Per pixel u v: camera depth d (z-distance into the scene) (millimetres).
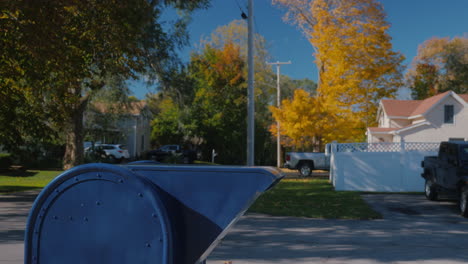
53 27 10734
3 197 13648
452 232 8867
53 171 26844
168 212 2803
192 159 40406
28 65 11555
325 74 34844
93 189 2945
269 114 54875
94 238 2926
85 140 31703
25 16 10430
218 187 2811
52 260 3000
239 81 47000
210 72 45812
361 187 17438
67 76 13273
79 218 2965
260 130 49375
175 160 33906
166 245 2732
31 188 17125
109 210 2904
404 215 11445
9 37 11109
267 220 9977
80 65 12500
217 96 46812
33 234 3031
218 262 5910
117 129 33719
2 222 8867
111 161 33094
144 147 44906
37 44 10617
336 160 17672
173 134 45875
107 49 13344
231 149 47125
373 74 33906
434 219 10812
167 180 2912
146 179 2908
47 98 15188
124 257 2855
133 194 2857
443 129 31234
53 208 3018
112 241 2887
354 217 10609
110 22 12664
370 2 33000
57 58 11711
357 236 8172
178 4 16000
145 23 12906
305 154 27031
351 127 32406
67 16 11734
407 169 17438
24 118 14445
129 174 2863
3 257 5930
